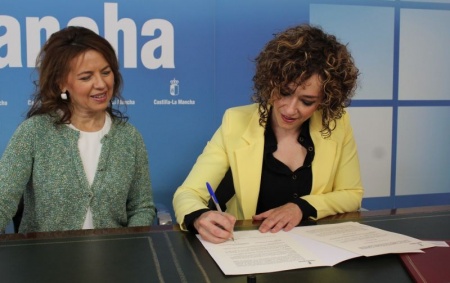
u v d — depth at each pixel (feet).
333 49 4.18
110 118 5.11
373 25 8.12
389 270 3.09
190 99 7.52
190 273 3.01
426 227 4.00
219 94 7.63
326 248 3.41
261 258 3.22
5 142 6.96
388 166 8.54
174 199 4.35
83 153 4.82
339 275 2.99
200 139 7.64
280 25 7.71
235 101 7.69
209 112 7.63
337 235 3.71
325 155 4.72
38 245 3.46
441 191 8.93
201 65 7.50
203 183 4.52
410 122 8.56
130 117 7.34
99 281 2.87
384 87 8.32
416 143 8.65
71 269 3.04
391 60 8.29
